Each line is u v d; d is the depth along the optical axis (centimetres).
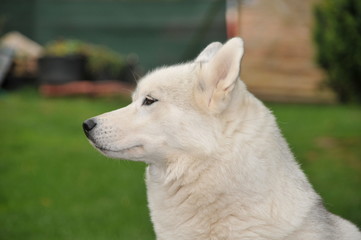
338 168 1143
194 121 537
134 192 1083
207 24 2173
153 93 555
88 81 2023
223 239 534
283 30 1805
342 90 1706
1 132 1462
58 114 1669
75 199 1056
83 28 2341
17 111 1700
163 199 556
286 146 558
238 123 531
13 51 2103
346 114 1573
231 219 529
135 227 930
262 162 525
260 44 1814
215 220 534
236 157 524
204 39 2195
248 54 1819
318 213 547
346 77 1536
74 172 1184
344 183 1069
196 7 2252
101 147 564
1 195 1073
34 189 1102
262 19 1809
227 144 527
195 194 537
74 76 1989
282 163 537
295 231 524
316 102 1797
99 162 1241
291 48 1805
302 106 1741
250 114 538
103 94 1966
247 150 525
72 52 2009
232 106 534
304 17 1794
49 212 991
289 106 1736
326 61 1585
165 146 547
